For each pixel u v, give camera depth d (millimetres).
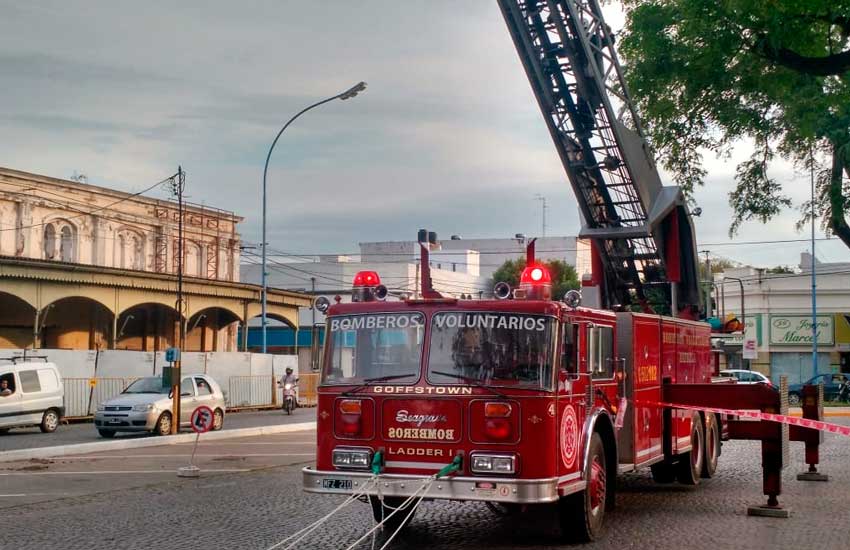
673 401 13609
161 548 9859
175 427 24891
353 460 9859
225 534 10703
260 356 43250
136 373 36375
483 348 9672
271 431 27688
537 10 14945
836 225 21344
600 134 15727
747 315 59500
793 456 20234
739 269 60969
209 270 51875
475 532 11117
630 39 18688
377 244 81438
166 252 48531
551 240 81938
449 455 9547
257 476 16359
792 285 58406
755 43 17719
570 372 9930
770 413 12898
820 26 17422
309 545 10148
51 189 41750
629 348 12062
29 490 14430
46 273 34719
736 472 17234
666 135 19625
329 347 10266
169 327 48781
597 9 15320
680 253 17516
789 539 10453
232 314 49812
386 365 9953
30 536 10523
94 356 34750
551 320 9664
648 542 10344
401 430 9734
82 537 10477
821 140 20016
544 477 9336
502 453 9398
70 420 33375
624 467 11734
